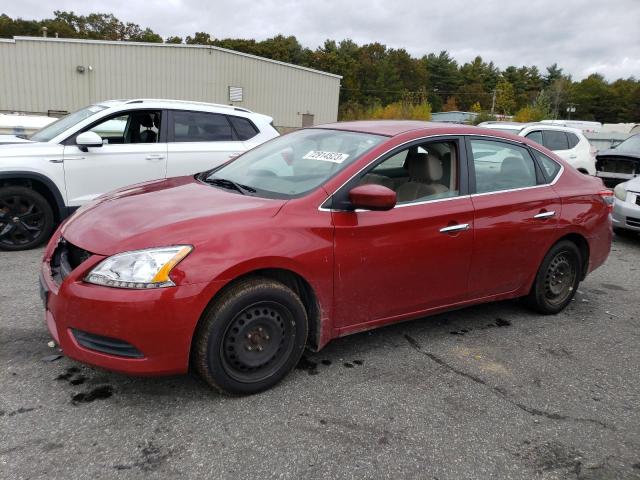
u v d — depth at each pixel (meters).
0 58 27.28
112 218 3.15
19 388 3.08
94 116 6.41
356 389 3.28
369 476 2.51
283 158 3.92
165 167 6.75
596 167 11.66
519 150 4.39
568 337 4.30
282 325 3.17
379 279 3.48
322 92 35.44
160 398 3.06
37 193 5.95
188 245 2.83
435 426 2.94
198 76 31.17
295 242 3.10
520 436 2.90
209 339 2.90
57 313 2.85
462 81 118.19
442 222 3.71
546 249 4.43
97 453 2.56
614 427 3.04
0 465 2.44
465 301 4.05
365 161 3.49
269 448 2.67
